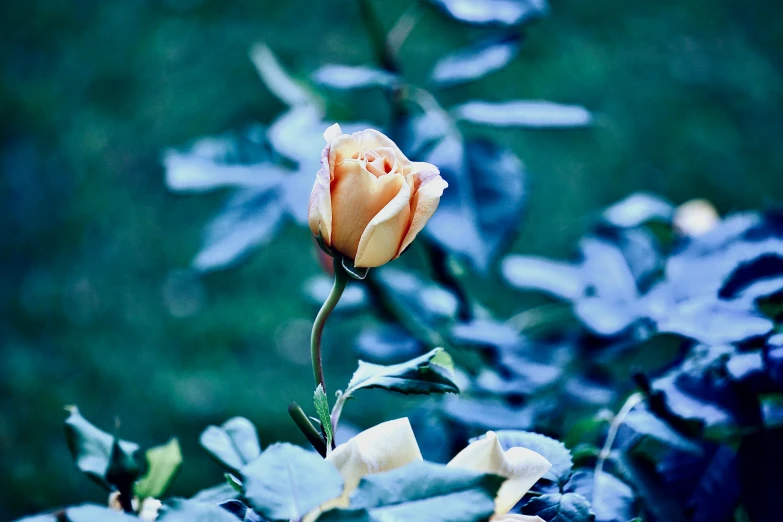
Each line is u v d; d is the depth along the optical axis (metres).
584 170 3.27
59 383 2.81
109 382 2.82
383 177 0.72
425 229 1.01
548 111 1.04
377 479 0.68
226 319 3.01
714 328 0.83
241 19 3.79
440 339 1.10
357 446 0.70
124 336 2.97
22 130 3.57
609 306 0.95
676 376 0.85
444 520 0.67
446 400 1.01
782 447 0.83
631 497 0.81
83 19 3.92
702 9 3.91
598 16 3.87
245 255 1.09
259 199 1.13
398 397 2.52
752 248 0.90
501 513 0.72
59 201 3.37
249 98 3.52
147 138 3.48
